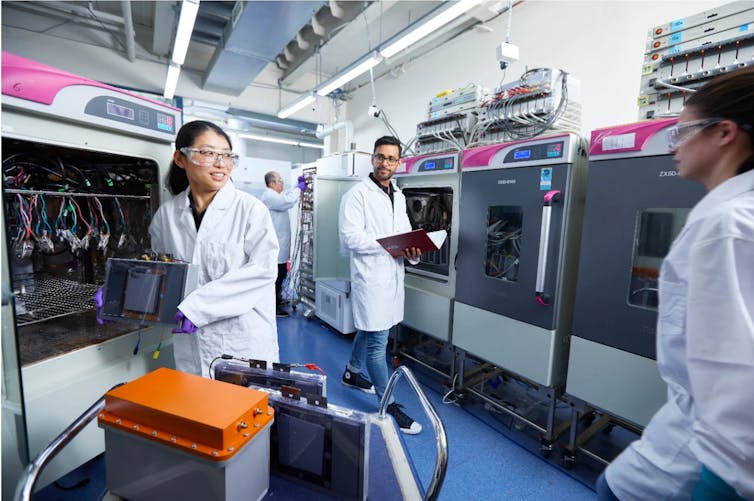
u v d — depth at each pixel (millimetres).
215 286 1107
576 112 2092
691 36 1408
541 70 1982
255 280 1211
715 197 657
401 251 1966
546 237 1748
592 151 1617
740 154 654
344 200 2182
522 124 2098
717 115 650
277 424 847
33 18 4371
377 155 2102
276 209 4188
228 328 1256
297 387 915
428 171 2520
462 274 2271
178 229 1284
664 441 748
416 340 3152
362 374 2678
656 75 1525
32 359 1209
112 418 731
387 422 965
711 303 562
